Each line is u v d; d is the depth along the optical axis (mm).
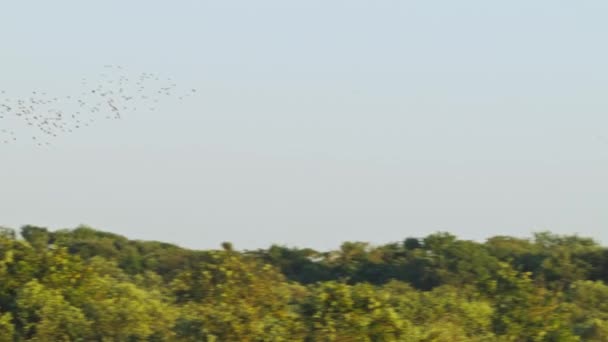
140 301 125625
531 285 135125
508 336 123250
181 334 111062
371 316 108750
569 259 190875
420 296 141750
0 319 115125
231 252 137875
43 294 119000
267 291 131375
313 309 110375
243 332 107938
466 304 130625
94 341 115938
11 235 134125
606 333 132375
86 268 129625
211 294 131125
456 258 191875
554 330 124875
